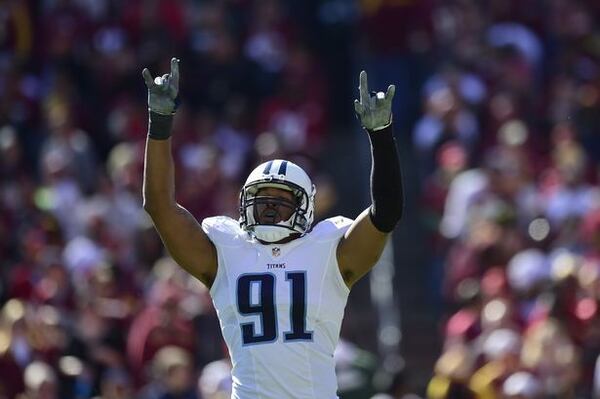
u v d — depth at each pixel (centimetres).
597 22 7144
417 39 6688
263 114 6600
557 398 4381
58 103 6216
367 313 5850
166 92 2441
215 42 6694
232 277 2462
